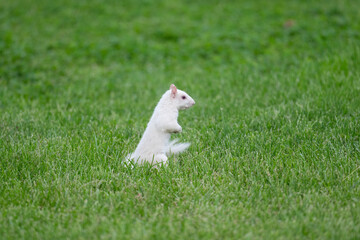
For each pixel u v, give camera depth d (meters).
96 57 18.91
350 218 6.77
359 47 15.66
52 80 16.11
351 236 6.40
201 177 8.35
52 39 21.23
